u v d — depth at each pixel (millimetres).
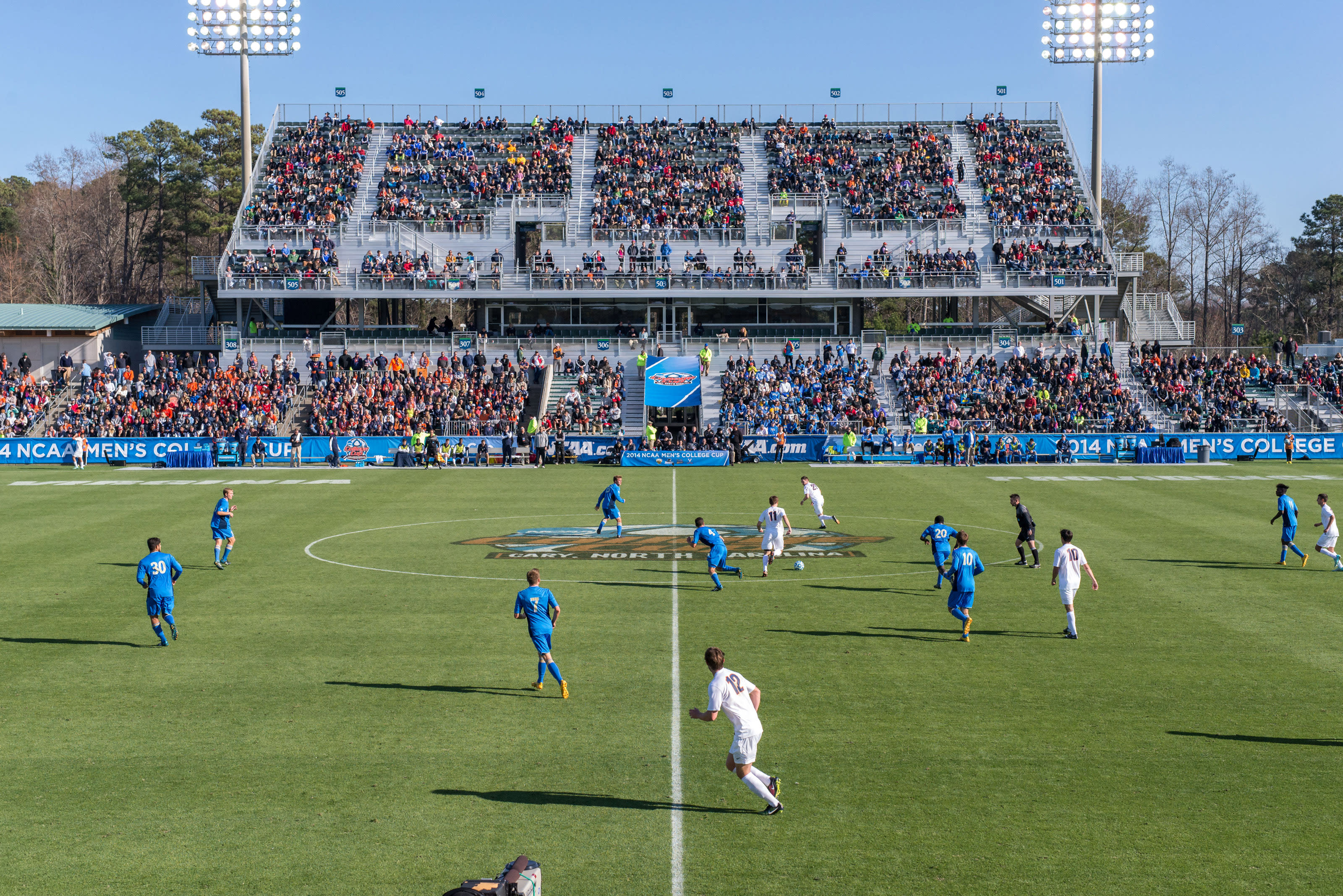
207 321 76938
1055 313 79062
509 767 13750
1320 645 19734
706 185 77438
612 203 76188
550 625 17250
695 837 11648
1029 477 50281
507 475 52656
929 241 75125
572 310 75500
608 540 32281
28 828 11922
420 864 11008
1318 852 11219
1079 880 10617
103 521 36031
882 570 27469
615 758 14102
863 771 13555
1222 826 11859
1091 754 14117
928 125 83625
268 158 80250
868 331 73000
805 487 34250
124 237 116500
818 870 10859
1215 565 27656
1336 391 64938
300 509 39438
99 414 61562
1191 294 117438
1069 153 81375
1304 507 38656
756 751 12508
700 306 75688
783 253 75000
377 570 27422
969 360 66938
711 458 57469
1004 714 15797
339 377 65188
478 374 65625
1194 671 18062
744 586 25453
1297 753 14117
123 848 11406
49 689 17234
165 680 17719
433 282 71375
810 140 81562
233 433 59000
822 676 17859
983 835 11641
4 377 66250
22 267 111188
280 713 15992
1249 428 60906
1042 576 26562
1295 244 118688
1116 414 60906
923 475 51375
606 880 10625
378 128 82562
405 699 16656
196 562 28516
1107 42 76875
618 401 64188
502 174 77500
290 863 11023
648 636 20609
